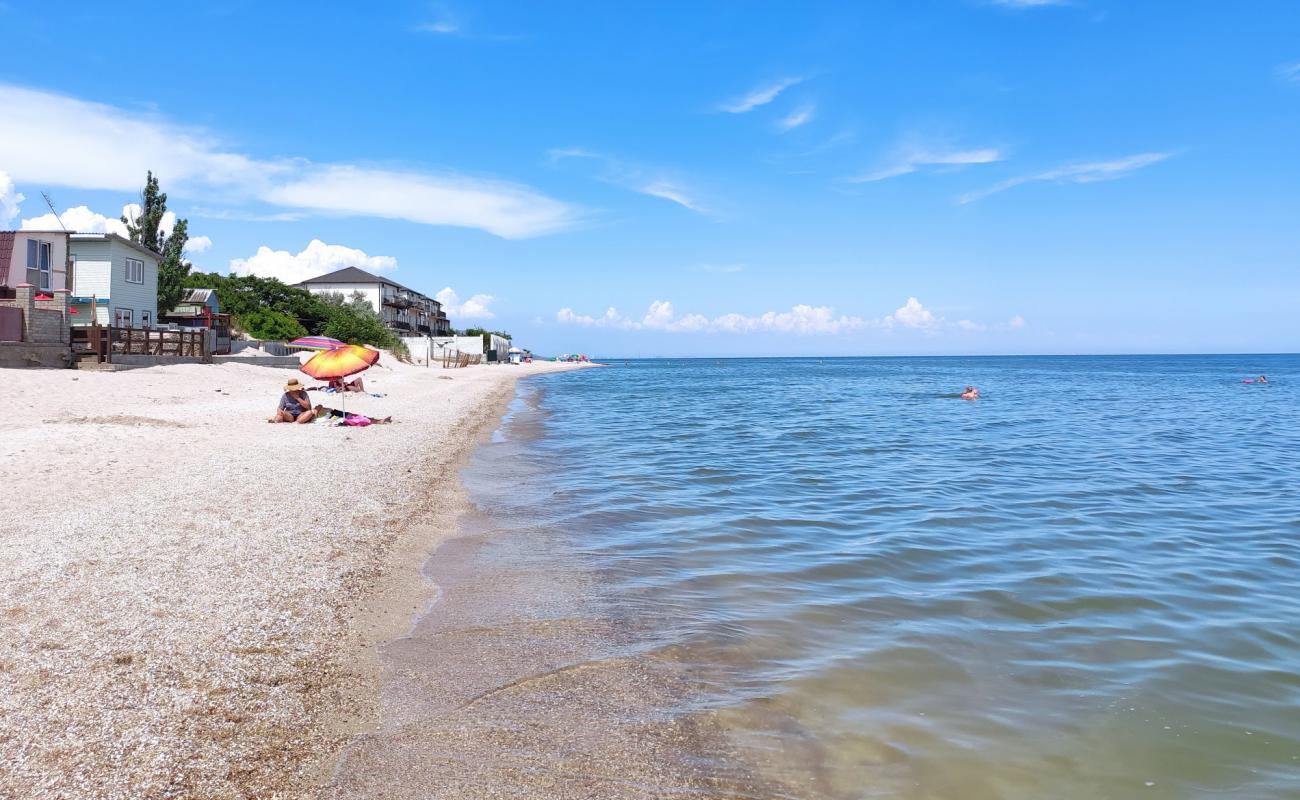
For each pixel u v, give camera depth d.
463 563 8.44
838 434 23.94
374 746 4.36
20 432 15.13
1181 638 6.34
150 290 39.66
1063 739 4.62
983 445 21.23
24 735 4.19
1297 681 5.49
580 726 4.68
